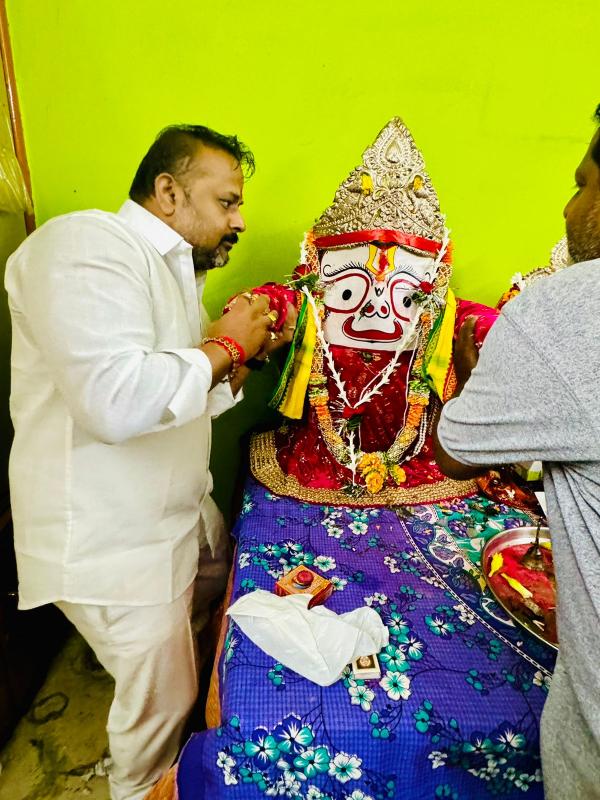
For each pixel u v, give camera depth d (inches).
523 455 20.9
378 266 45.3
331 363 47.9
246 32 46.8
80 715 53.6
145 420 29.8
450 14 47.2
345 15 46.7
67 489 35.6
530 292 20.7
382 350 48.5
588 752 20.3
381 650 32.0
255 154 51.3
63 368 29.1
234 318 37.6
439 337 47.4
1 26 44.8
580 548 19.7
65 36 45.9
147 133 50.1
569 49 49.0
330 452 50.6
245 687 28.9
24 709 53.4
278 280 56.1
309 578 36.4
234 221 36.8
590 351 18.0
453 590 37.5
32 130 49.1
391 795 28.5
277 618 31.6
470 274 57.9
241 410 61.3
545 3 47.1
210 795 28.3
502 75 49.6
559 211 55.4
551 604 35.8
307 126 50.5
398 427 51.4
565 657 21.3
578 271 19.5
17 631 50.6
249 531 42.6
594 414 17.9
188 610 43.1
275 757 27.2
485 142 52.1
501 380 20.8
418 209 44.7
